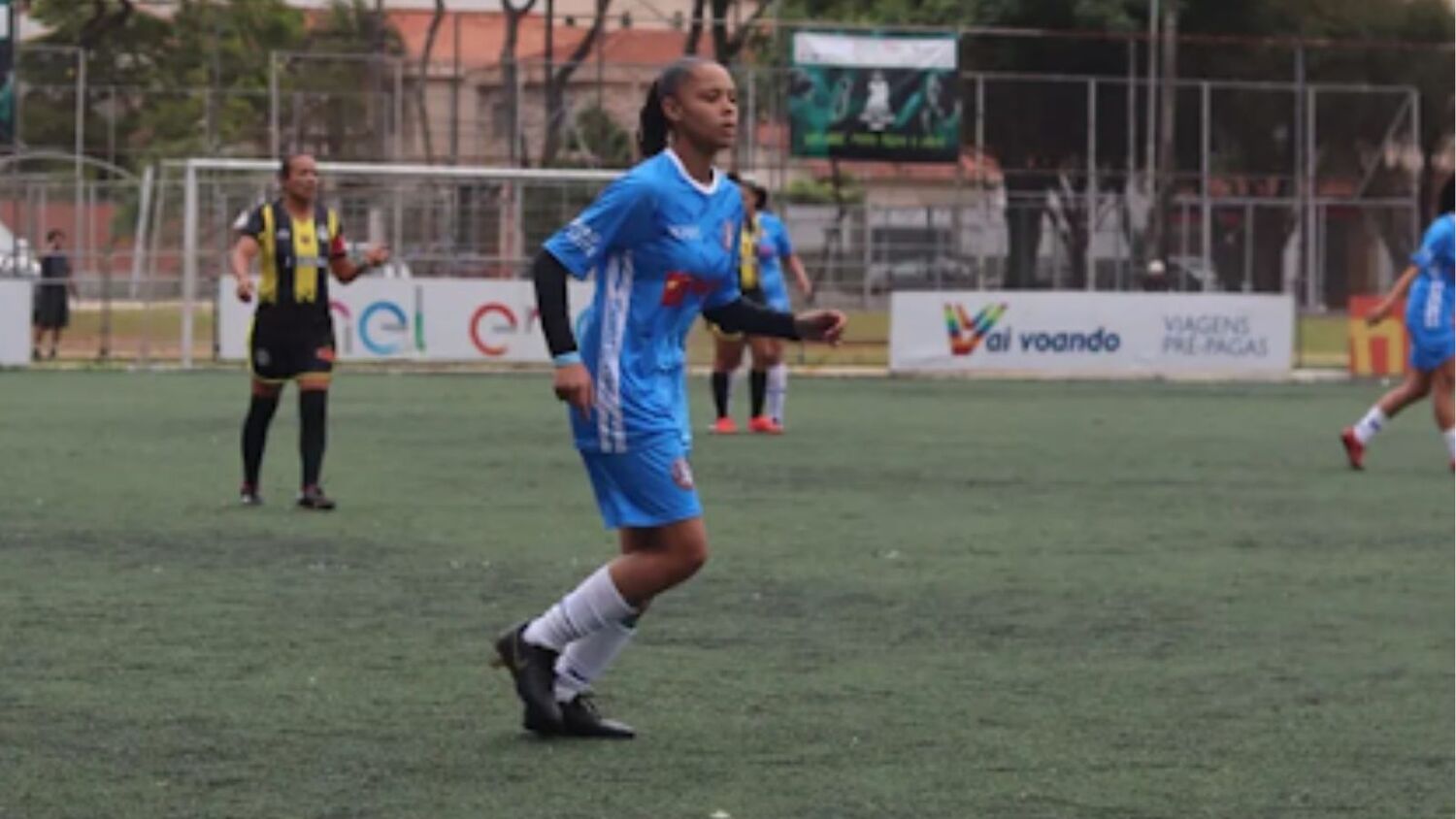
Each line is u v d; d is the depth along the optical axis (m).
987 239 104.31
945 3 132.38
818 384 81.38
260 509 35.88
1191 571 30.12
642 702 20.36
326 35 117.69
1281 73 129.62
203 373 79.69
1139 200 109.19
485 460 45.84
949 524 35.41
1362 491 42.06
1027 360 87.00
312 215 35.81
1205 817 16.34
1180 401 72.88
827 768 17.72
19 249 89.12
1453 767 18.14
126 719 19.09
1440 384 46.19
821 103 97.25
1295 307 94.25
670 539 18.31
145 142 113.19
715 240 18.28
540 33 134.00
